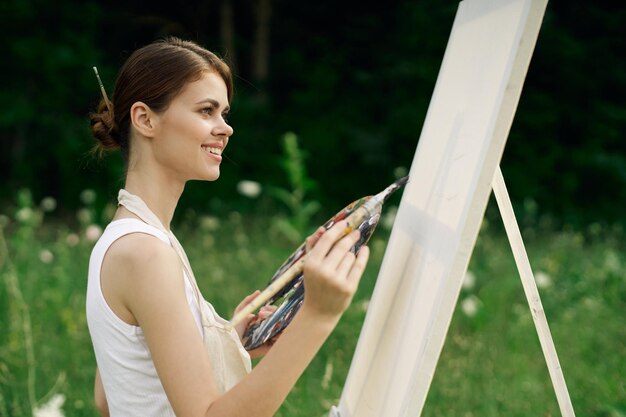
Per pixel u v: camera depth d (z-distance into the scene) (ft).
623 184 35.86
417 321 4.77
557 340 14.71
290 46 42.73
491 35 5.00
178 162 5.30
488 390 12.16
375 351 6.06
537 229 30.04
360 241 4.82
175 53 5.30
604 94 37.29
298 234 23.21
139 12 42.11
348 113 39.24
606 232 29.40
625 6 38.40
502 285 17.61
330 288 4.44
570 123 37.11
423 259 5.17
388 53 39.91
